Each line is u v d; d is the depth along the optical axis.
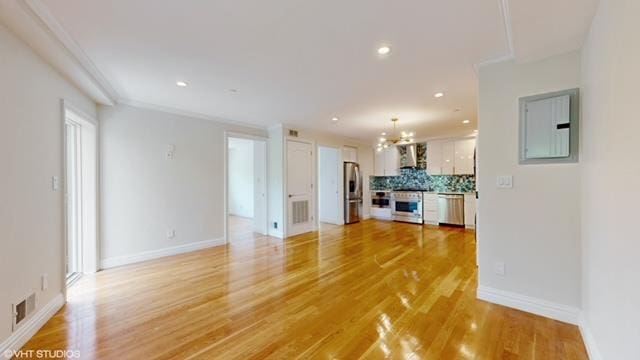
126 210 3.72
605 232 1.51
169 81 3.00
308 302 2.54
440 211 6.51
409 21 1.89
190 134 4.39
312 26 1.95
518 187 2.33
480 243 2.55
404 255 4.05
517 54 2.18
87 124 3.27
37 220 2.14
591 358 1.69
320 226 6.53
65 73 2.53
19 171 1.93
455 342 1.90
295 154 5.66
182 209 4.29
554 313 2.18
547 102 2.18
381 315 2.29
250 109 4.20
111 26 1.93
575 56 2.09
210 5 1.70
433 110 4.27
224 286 2.94
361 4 1.70
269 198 5.64
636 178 1.14
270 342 1.92
